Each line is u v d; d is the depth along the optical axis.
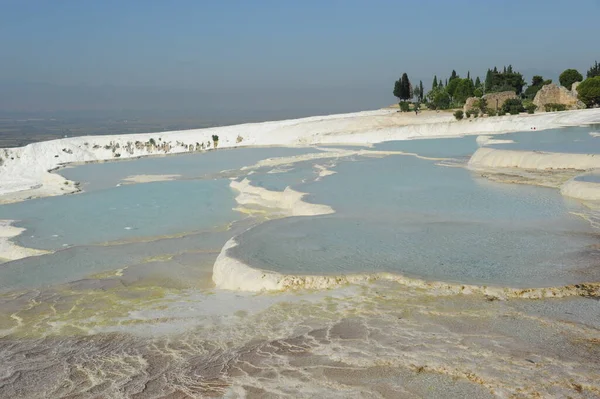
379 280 9.59
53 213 19.31
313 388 6.31
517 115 40.78
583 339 7.08
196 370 6.99
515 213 14.01
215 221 16.91
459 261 10.31
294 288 9.56
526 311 8.06
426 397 5.96
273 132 47.28
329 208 15.30
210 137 46.47
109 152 42.31
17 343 8.41
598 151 21.12
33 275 12.38
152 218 17.75
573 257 10.27
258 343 7.62
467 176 20.23
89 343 8.23
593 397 5.77
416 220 13.60
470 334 7.38
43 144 40.88
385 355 6.94
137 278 11.61
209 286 10.80
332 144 39.81
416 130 40.62
